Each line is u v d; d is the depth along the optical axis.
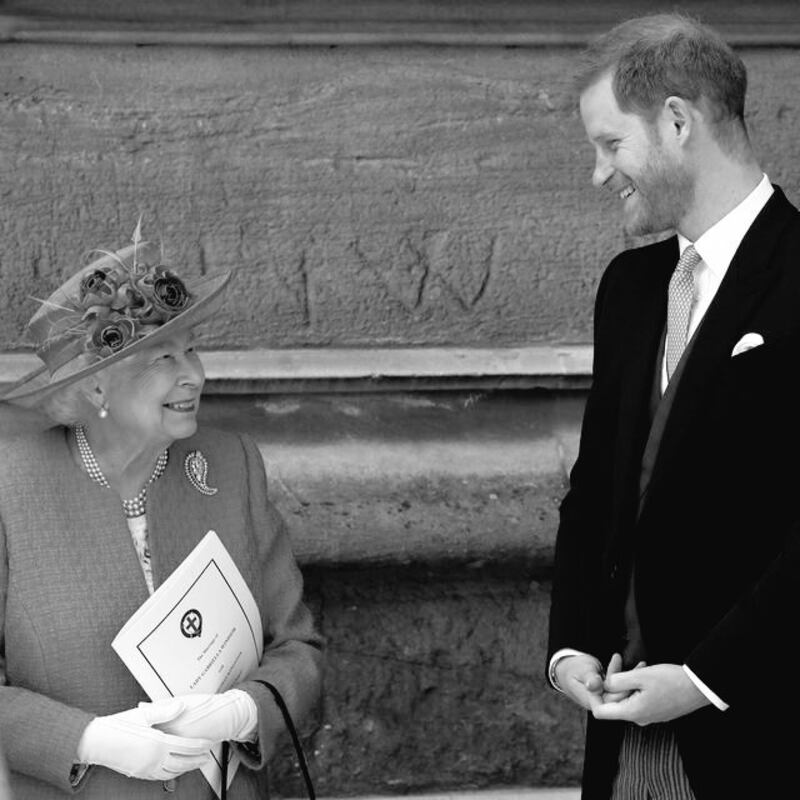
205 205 9.78
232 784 6.62
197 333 9.84
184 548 6.56
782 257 6.36
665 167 6.44
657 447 6.61
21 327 9.73
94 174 9.70
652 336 6.81
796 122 10.21
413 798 9.66
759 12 10.17
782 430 6.23
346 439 9.77
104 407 6.36
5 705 6.19
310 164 9.84
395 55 9.88
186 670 6.29
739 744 6.46
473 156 9.95
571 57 10.02
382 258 9.94
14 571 6.32
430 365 9.79
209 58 9.76
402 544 9.45
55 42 9.62
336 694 9.60
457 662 9.70
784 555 6.05
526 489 9.70
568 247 10.07
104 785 6.29
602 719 6.93
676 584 6.47
